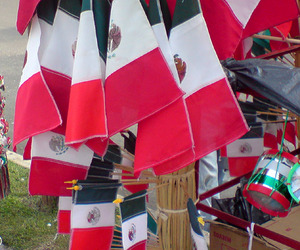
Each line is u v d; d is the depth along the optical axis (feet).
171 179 8.75
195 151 7.16
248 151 10.77
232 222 8.30
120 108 7.26
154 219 10.46
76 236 8.40
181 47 7.23
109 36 7.39
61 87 8.27
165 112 7.13
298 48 9.22
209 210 8.56
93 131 7.45
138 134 7.38
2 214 15.30
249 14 8.08
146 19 7.11
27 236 14.23
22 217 15.23
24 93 8.12
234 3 8.03
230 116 7.03
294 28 10.87
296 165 7.82
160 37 7.23
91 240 8.53
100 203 8.59
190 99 7.20
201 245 7.79
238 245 8.70
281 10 9.01
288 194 7.80
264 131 10.95
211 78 7.08
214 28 8.12
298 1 9.75
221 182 14.12
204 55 7.11
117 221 14.28
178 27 7.23
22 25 8.12
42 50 8.29
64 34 8.25
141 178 9.98
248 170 10.86
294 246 7.56
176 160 7.27
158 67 7.05
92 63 7.51
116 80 7.27
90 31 7.54
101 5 7.73
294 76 7.36
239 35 8.14
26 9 7.98
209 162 12.92
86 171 8.70
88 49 7.51
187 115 6.99
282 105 7.18
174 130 7.04
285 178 7.82
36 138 8.31
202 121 7.13
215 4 8.00
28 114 7.95
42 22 8.33
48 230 14.52
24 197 16.37
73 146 7.72
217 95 7.06
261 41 11.38
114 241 9.75
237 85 7.75
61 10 8.20
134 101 7.17
